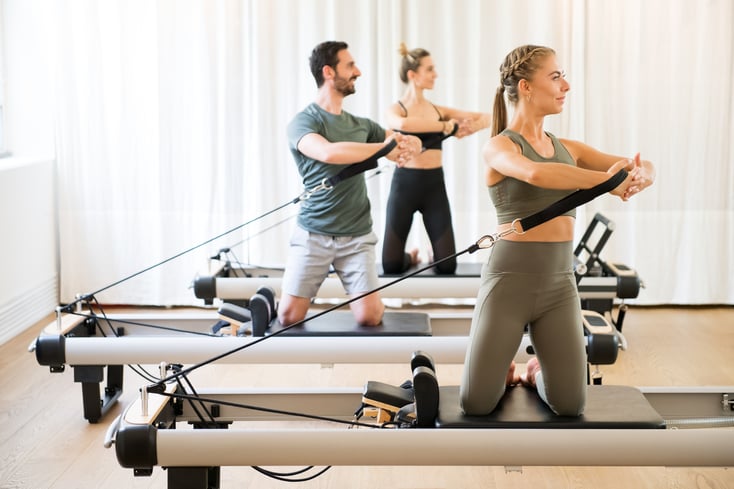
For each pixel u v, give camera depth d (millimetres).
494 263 2820
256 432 2730
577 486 3404
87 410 4043
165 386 3041
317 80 4133
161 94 6027
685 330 5629
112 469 3559
